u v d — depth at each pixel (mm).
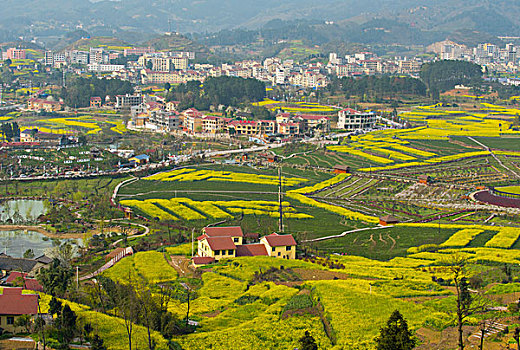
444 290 171125
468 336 138250
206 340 142000
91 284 180125
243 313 158500
